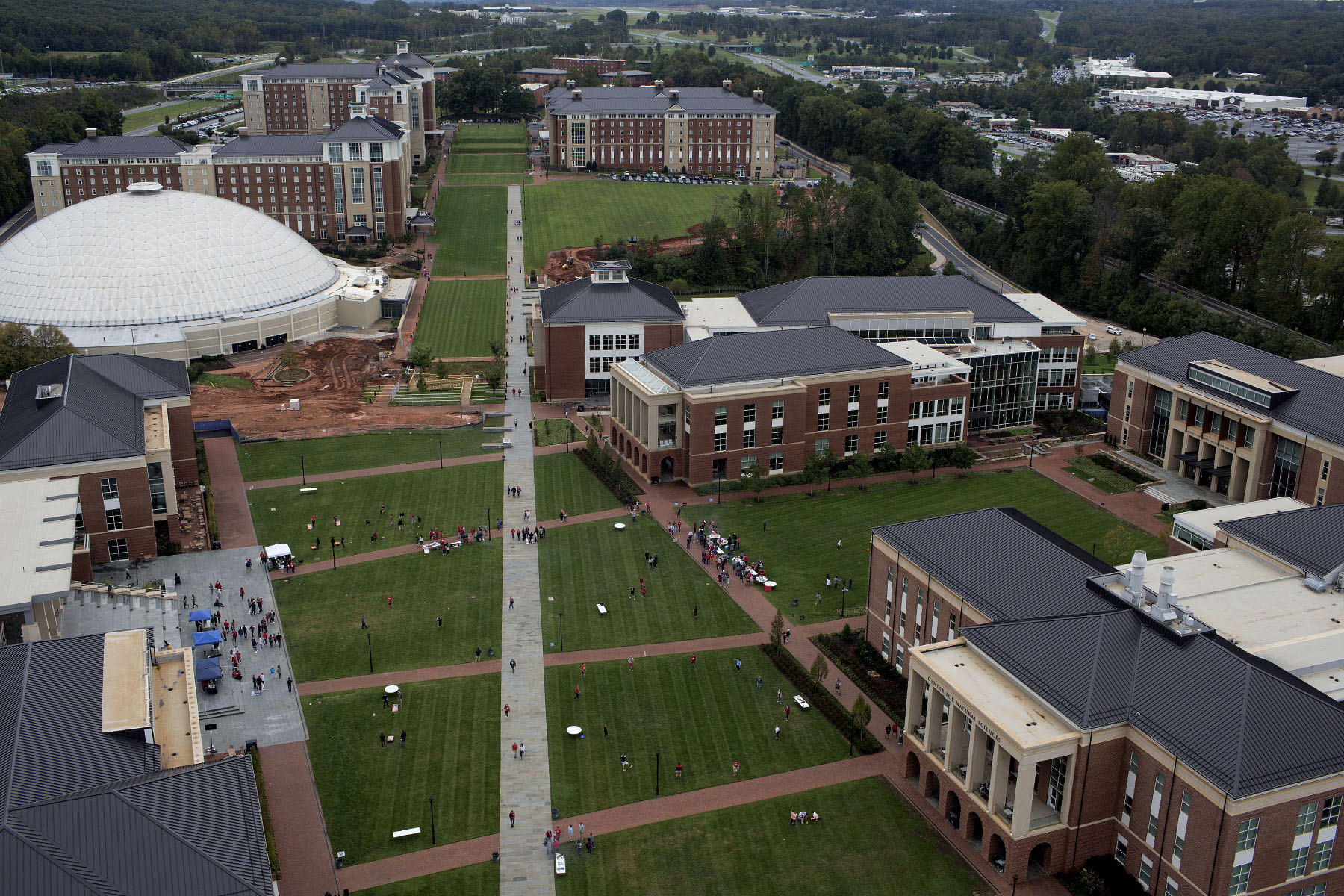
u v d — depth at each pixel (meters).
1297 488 181.25
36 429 162.38
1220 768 95.44
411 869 106.81
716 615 153.50
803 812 114.75
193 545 173.00
